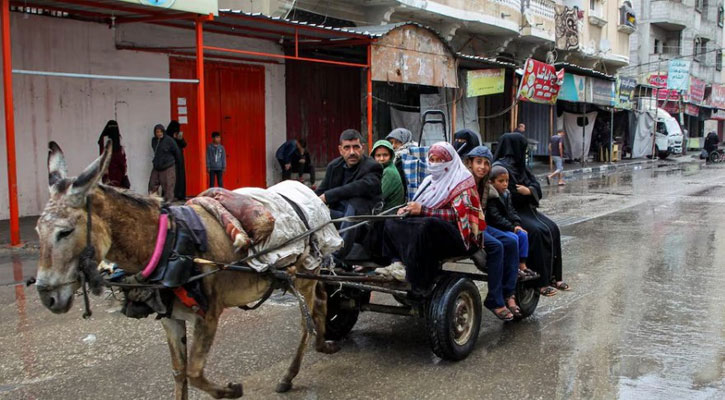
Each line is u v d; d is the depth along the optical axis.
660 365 5.38
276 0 14.87
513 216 6.48
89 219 3.49
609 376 5.14
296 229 4.70
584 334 6.20
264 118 16.56
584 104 27.36
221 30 14.31
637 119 34.84
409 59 15.34
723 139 56.12
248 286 4.42
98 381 5.09
